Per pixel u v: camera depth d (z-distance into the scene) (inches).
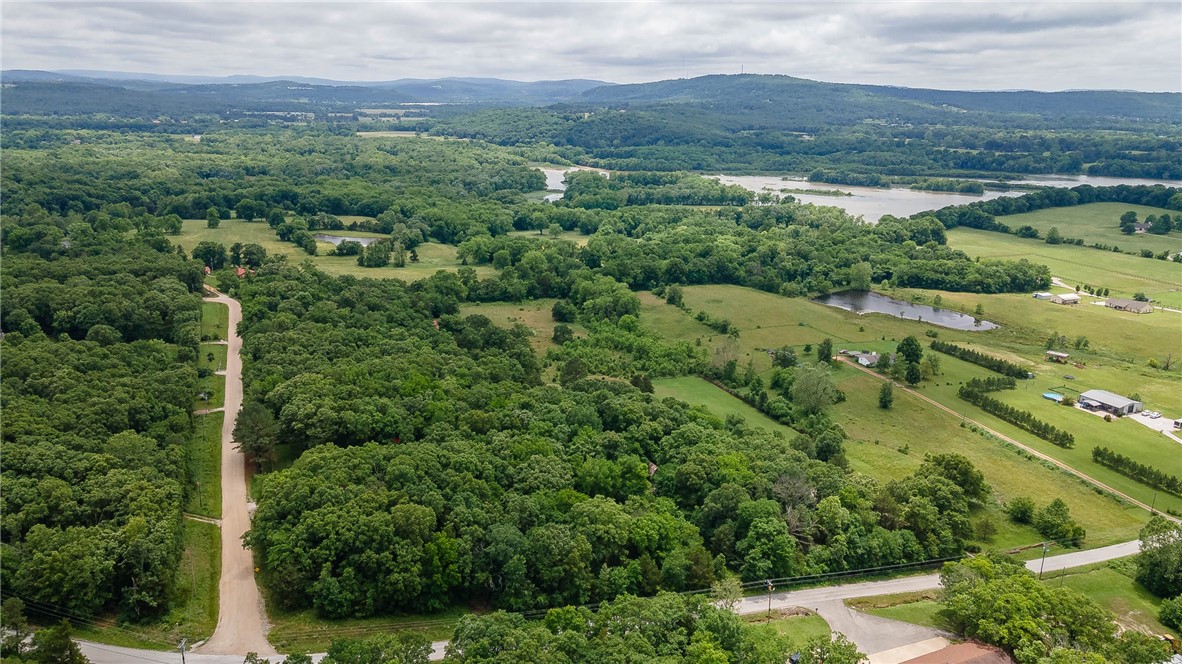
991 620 4343.0
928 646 4453.7
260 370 7130.9
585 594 4667.8
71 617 4079.7
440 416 6323.8
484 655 3690.9
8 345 6929.1
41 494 4562.0
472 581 4626.0
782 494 5757.9
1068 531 5915.4
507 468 5620.1
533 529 4872.0
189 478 5674.2
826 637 4111.7
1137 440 7632.9
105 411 5698.8
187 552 4857.3
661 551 5147.6
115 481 4790.8
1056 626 4315.9
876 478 6658.5
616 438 6333.7
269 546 4648.1
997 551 5472.4
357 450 5506.9
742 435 7071.9
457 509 4891.7
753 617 4714.6
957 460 6461.6
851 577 5329.7
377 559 4431.6
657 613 4101.9
